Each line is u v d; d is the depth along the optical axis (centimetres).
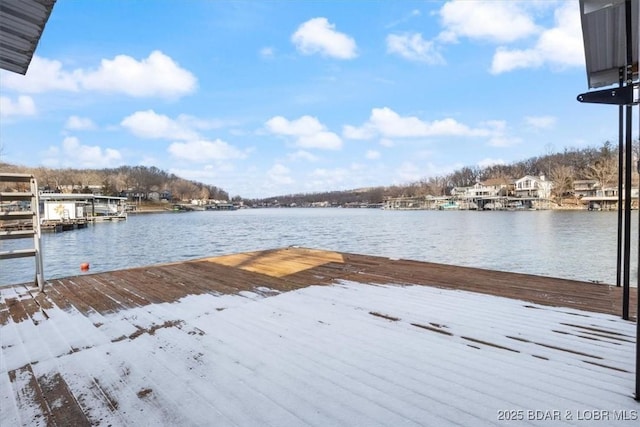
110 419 129
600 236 1947
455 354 177
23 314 251
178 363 173
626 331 203
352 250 1521
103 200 5144
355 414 128
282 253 522
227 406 136
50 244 1898
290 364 170
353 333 209
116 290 314
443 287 313
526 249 1521
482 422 122
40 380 159
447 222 3409
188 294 300
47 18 232
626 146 219
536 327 212
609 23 208
